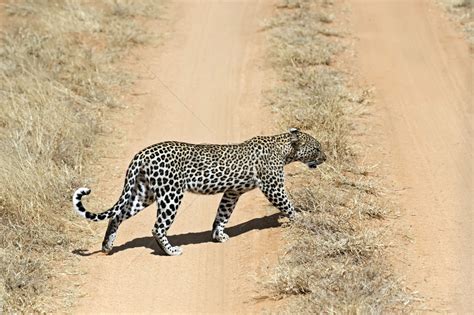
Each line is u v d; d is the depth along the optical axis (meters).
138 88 19.38
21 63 19.20
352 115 17.67
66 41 21.12
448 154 15.96
